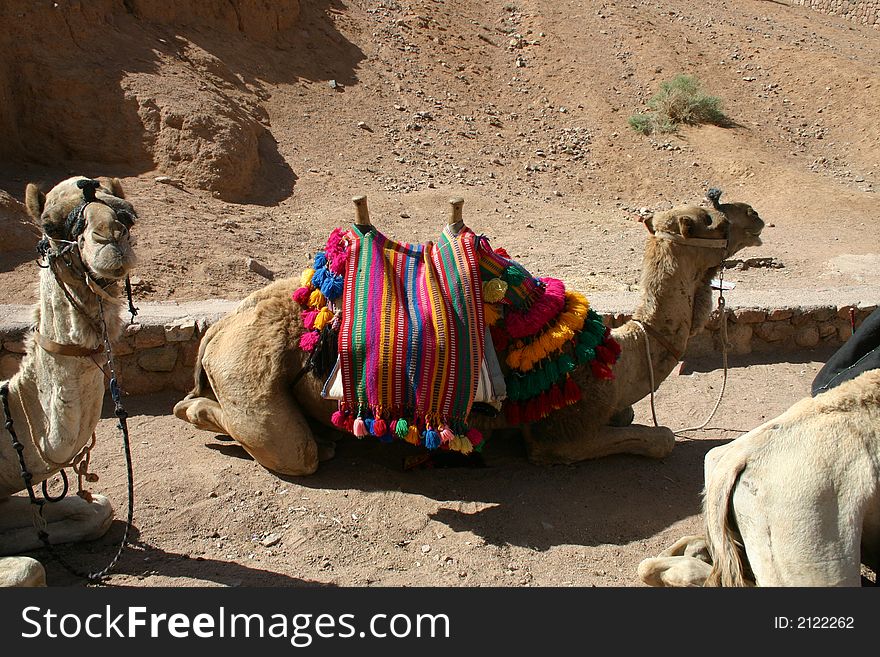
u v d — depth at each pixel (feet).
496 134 63.10
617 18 82.84
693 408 23.15
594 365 17.66
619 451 19.04
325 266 17.30
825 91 74.59
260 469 18.62
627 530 16.79
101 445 19.80
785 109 72.69
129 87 48.03
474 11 80.79
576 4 84.89
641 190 58.03
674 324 18.70
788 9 107.45
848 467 10.72
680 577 12.94
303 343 17.01
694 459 19.75
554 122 66.18
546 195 54.75
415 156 57.00
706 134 65.26
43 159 45.80
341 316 16.83
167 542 16.07
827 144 68.18
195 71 54.19
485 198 51.06
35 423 13.64
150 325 22.34
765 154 63.36
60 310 12.76
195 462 18.92
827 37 94.27
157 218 38.68
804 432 11.14
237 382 17.42
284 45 64.23
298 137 55.36
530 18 80.69
